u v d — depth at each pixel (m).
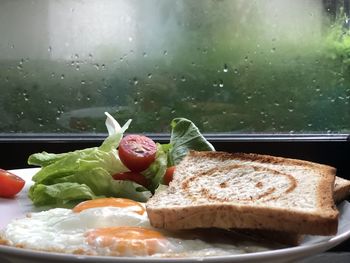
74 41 0.57
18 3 0.56
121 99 0.58
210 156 0.36
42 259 0.25
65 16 0.57
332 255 0.43
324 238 0.29
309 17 0.58
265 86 0.59
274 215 0.27
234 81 0.58
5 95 0.57
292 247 0.27
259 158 0.36
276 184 0.31
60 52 0.57
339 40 0.59
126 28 0.57
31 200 0.40
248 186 0.32
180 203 0.29
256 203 0.28
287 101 0.59
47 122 0.57
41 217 0.31
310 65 0.59
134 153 0.43
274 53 0.58
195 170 0.35
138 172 0.43
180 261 0.24
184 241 0.28
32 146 0.53
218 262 0.24
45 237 0.28
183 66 0.58
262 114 0.59
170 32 0.57
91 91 0.58
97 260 0.24
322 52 0.59
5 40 0.56
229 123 0.59
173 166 0.43
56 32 0.57
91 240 0.28
